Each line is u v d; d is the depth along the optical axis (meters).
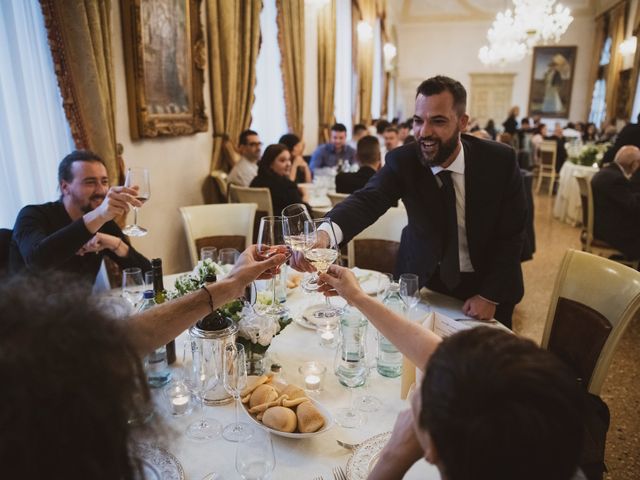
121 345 0.51
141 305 1.36
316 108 6.91
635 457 2.12
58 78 2.36
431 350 0.88
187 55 3.52
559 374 0.47
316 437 1.05
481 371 0.47
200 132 3.85
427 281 1.89
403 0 14.02
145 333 0.95
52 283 0.54
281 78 5.44
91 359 0.46
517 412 0.44
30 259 1.62
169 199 3.59
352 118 8.78
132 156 3.10
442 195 1.82
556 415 0.45
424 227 1.87
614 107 11.12
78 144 2.47
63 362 0.44
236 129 4.44
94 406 0.45
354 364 1.25
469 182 1.79
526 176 4.49
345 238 1.79
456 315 1.70
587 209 4.25
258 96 5.28
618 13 11.00
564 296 1.71
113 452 0.47
